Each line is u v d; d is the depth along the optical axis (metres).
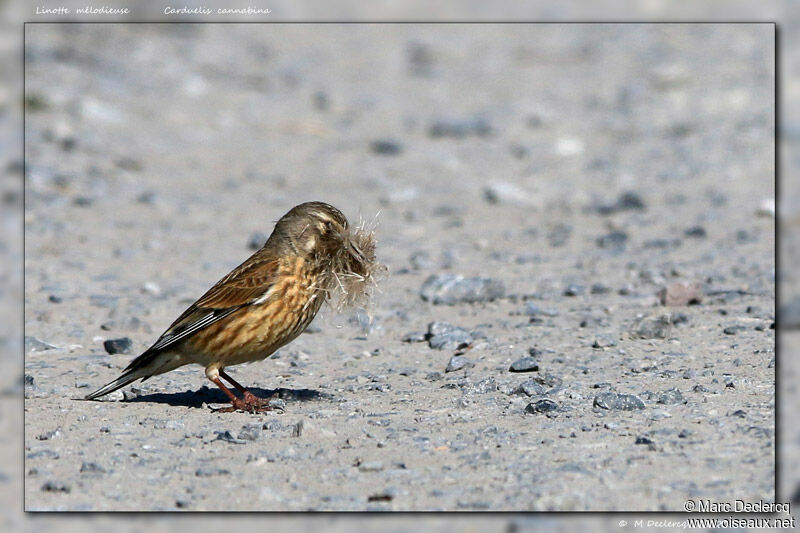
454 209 20.16
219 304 9.60
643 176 22.34
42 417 9.80
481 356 11.70
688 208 19.67
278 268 9.64
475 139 25.75
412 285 15.21
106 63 30.06
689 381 10.41
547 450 8.49
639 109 27.94
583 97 29.61
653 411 9.45
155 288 15.16
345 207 20.47
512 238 18.20
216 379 9.88
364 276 9.97
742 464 8.05
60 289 15.23
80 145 23.25
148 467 8.40
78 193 20.67
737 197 20.25
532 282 15.22
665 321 12.09
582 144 25.14
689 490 7.59
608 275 15.44
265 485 7.95
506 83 31.53
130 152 23.64
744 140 24.48
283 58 34.22
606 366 11.05
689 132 25.42
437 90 30.86
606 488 7.67
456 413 9.63
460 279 14.30
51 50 29.81
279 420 9.49
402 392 10.50
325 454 8.58
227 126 26.45
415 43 36.66
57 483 7.93
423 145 25.19
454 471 8.10
